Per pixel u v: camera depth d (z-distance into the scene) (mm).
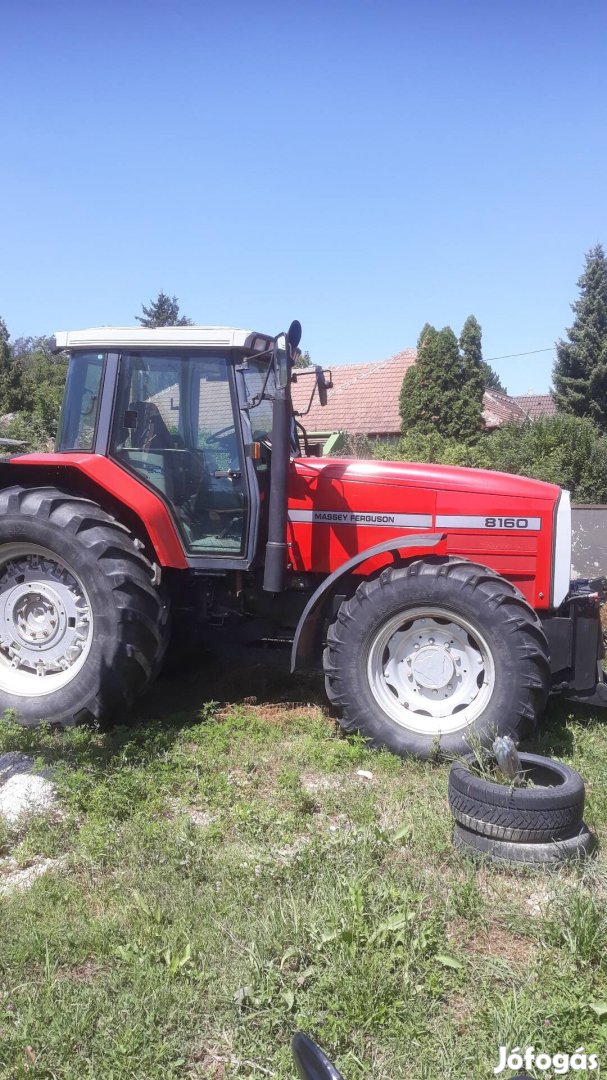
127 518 4926
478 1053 2299
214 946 2713
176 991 2514
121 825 3510
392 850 3352
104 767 4004
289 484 4977
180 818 3545
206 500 4812
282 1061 2264
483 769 3582
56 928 2807
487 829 3271
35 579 4770
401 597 4309
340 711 4531
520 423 21484
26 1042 2336
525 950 2766
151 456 4820
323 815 3709
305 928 2732
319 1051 1736
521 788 3359
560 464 16031
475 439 22016
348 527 4879
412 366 22875
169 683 5543
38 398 22594
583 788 3377
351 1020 2391
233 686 5480
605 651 5137
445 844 3361
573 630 4547
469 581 4246
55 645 4715
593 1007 2395
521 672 4191
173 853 3234
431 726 4336
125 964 2652
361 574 4785
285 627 5164
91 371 4938
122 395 4859
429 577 4285
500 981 2600
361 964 2551
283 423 4457
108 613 4473
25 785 3850
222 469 4801
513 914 2898
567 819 3248
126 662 4492
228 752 4344
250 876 3105
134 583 4520
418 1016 2410
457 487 4758
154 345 4797
